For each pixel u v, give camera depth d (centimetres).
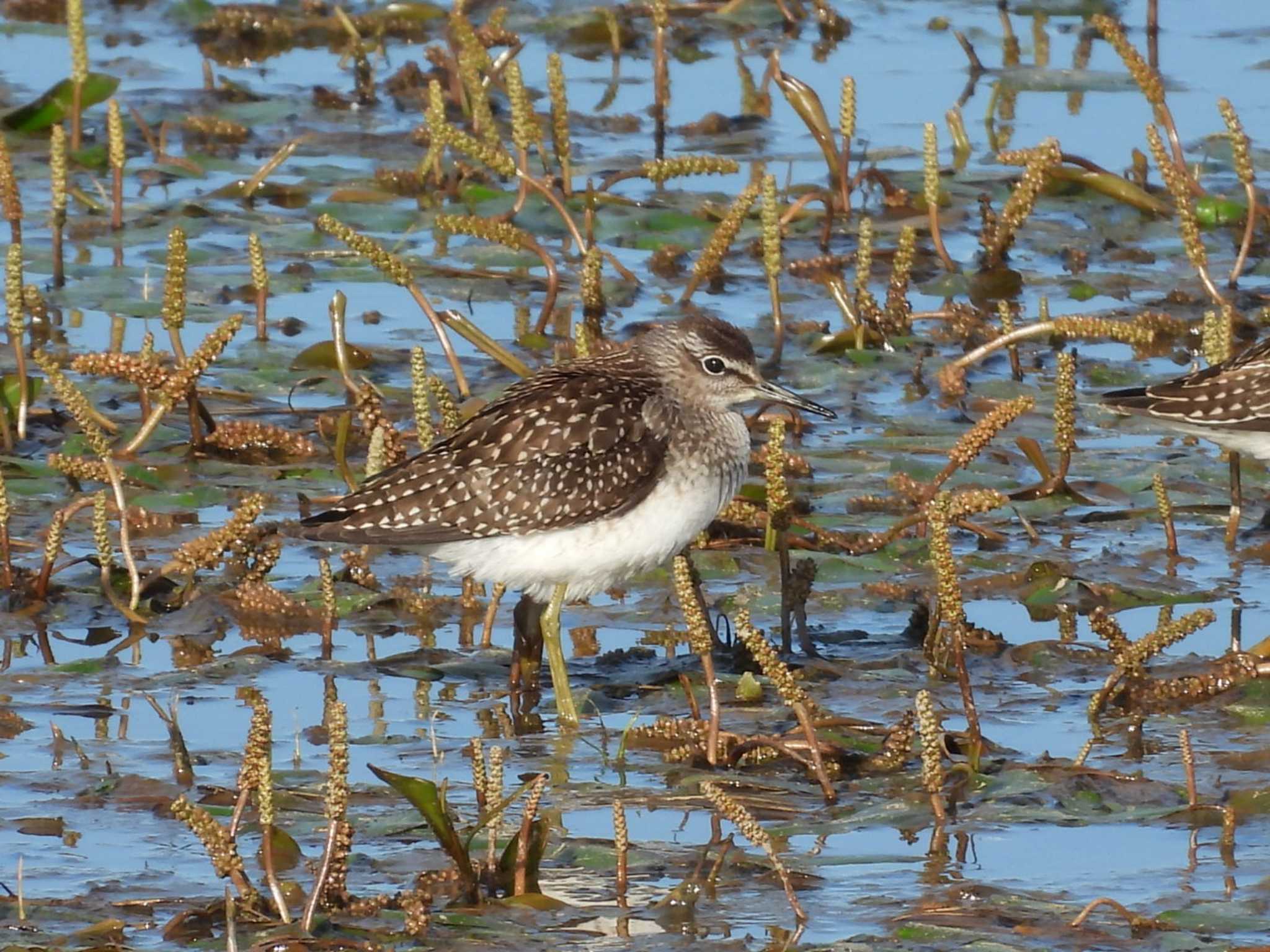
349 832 944
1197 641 1317
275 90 2552
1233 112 1966
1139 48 2686
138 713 1195
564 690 1210
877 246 2102
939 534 1112
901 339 1872
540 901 958
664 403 1255
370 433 1438
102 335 1828
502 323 1891
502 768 1052
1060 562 1427
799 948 911
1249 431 1432
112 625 1323
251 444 1596
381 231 2122
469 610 1369
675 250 2064
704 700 1227
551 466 1216
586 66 2650
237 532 1323
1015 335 1725
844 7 2888
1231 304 1905
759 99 2527
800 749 1123
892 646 1315
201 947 909
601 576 1243
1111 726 1185
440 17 2762
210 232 2106
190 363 1501
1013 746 1157
